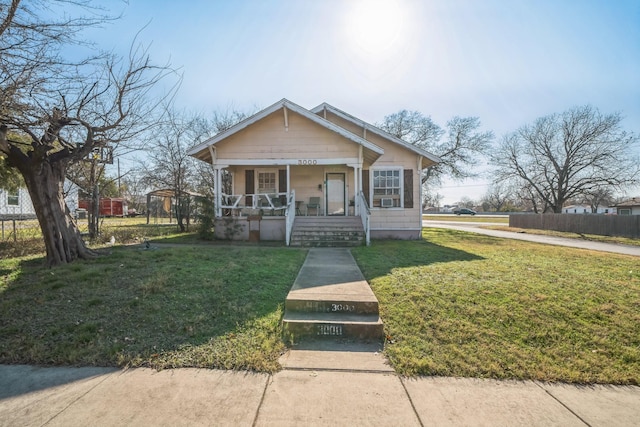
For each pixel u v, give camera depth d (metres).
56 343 3.69
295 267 6.99
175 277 5.73
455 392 2.91
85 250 7.67
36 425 2.43
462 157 29.66
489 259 8.02
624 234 19.22
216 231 12.58
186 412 2.58
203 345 3.65
